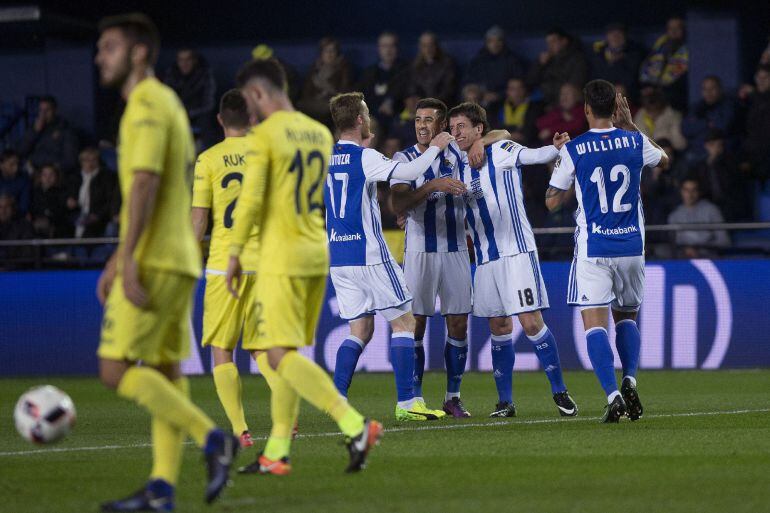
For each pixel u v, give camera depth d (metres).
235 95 26.00
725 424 27.55
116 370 16.72
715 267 44.94
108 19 17.00
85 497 18.47
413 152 30.42
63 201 54.06
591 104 27.47
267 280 19.73
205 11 64.06
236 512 16.80
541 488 18.58
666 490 18.27
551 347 29.69
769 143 51.16
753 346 44.69
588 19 62.09
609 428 26.86
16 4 60.84
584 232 27.66
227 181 25.59
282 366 19.72
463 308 30.44
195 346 46.56
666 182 50.25
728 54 56.44
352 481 19.44
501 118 53.94
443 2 62.88
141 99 16.39
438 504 17.19
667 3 61.22
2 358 48.28
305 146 19.95
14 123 62.16
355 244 28.66
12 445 25.83
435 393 38.66
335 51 57.19
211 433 16.80
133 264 16.17
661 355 45.12
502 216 29.38
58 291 48.12
